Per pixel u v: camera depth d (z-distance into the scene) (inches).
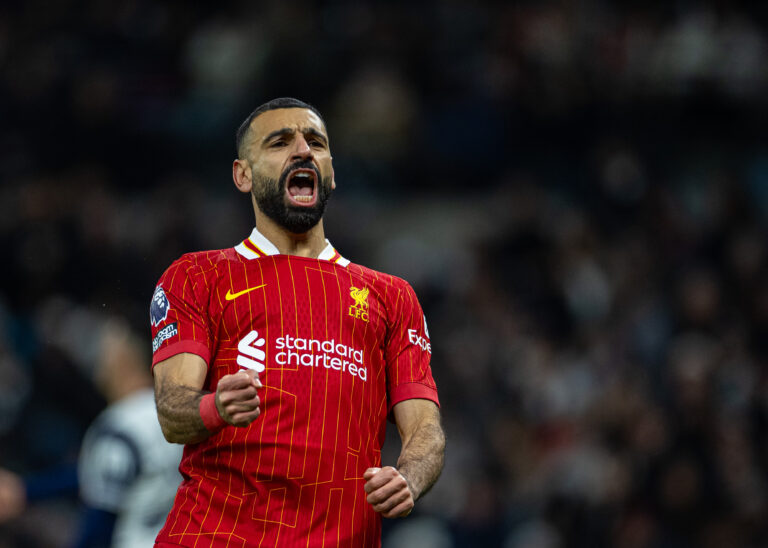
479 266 1509.6
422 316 473.1
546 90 1743.4
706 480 1120.2
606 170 1652.3
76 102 1748.3
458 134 1753.2
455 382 1390.3
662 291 1451.8
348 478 423.2
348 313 441.1
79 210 1572.3
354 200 1716.3
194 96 1808.6
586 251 1525.6
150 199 1694.1
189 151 1749.5
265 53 1779.0
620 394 1231.5
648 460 1138.7
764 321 1385.3
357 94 1742.1
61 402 1332.4
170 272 446.3
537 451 1293.1
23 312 1499.8
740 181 1603.1
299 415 420.5
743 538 1106.7
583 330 1427.2
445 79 1807.3
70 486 783.1
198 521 414.9
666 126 1732.3
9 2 1891.0
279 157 449.1
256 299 433.4
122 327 760.3
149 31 1889.8
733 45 1747.0
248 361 425.4
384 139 1731.1
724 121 1732.3
